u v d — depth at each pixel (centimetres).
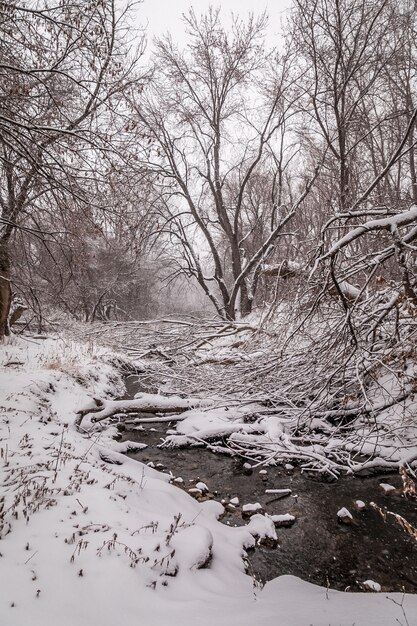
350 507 516
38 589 250
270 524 466
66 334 1429
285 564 403
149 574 294
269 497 547
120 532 336
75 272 949
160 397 823
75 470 447
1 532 305
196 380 985
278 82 1850
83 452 539
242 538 436
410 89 1455
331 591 342
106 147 660
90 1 582
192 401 833
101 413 727
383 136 1588
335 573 388
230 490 569
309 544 438
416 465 586
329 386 673
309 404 673
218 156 2106
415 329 597
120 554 303
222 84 2009
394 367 644
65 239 786
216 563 364
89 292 2144
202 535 374
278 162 2022
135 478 513
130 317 3086
